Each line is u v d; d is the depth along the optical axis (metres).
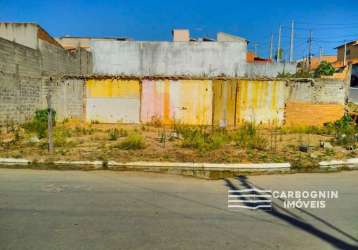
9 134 11.90
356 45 40.09
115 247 3.40
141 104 17.12
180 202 4.97
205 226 4.01
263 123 16.81
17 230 3.82
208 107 16.97
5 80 13.10
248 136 11.41
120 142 10.40
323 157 8.37
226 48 24.47
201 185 6.04
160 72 24.77
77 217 4.27
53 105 16.67
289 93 16.58
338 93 16.20
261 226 4.03
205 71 24.61
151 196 5.27
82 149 9.07
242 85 16.77
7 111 13.30
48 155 8.16
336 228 4.00
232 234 3.78
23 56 14.50
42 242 3.50
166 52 24.70
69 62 20.08
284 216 4.40
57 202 4.89
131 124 16.91
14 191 5.46
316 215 4.45
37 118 15.06
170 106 17.06
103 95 17.17
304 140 11.46
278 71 28.66
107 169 7.33
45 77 16.31
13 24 16.20
